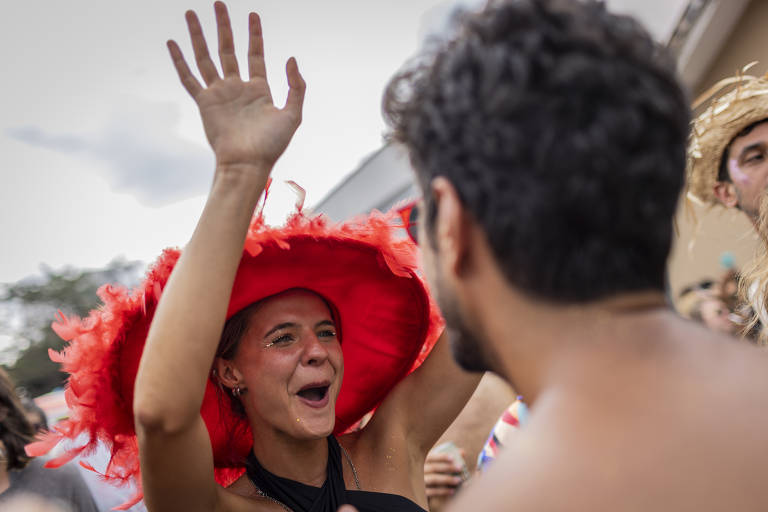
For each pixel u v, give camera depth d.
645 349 0.62
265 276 1.58
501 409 2.54
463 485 2.18
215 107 1.30
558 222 0.62
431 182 0.71
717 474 0.55
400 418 1.80
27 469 2.31
